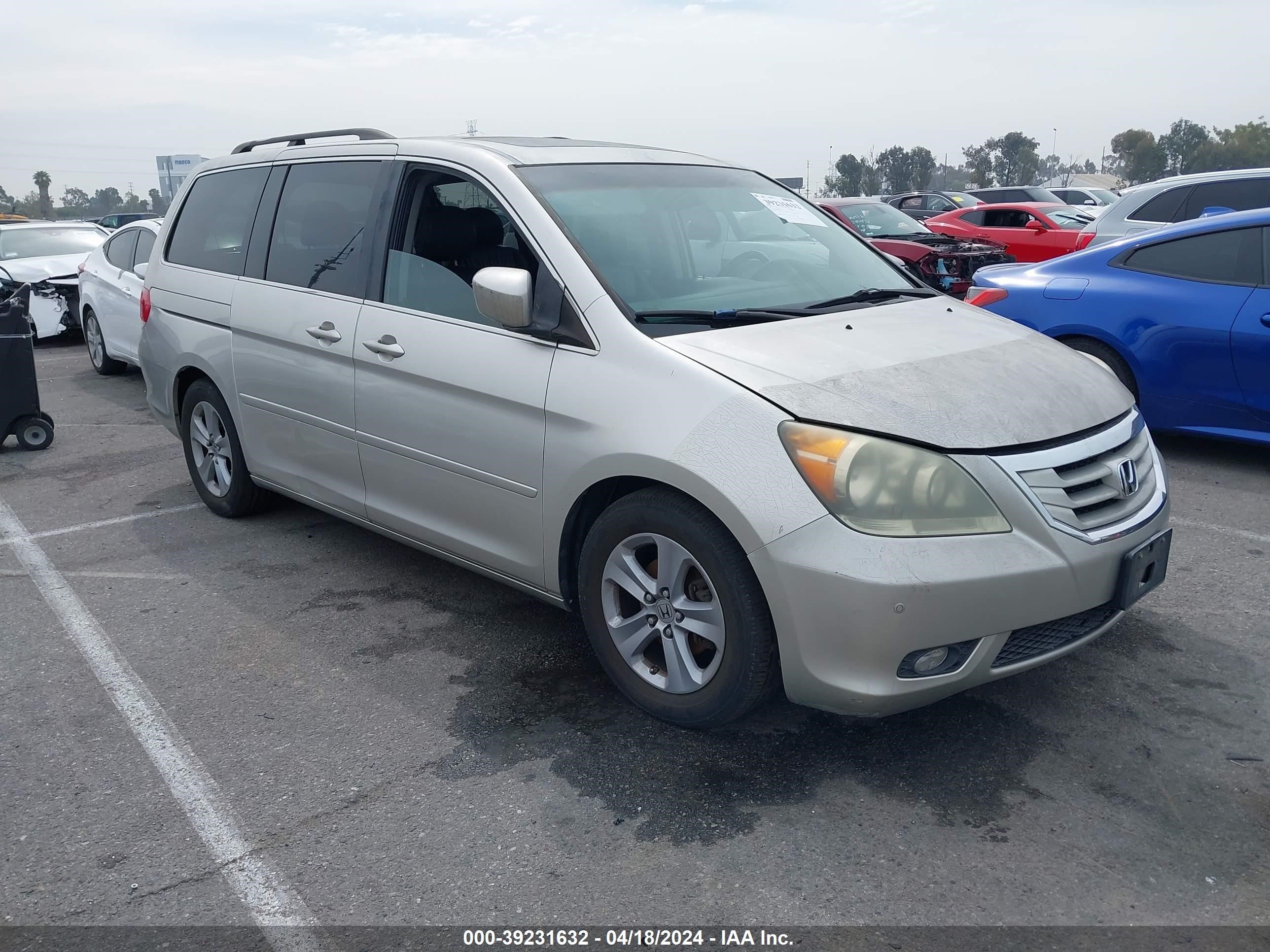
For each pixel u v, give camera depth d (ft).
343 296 13.56
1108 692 11.19
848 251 13.89
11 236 42.63
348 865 8.64
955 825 8.98
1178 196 30.63
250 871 8.58
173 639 13.14
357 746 10.50
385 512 13.47
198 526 17.60
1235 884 8.16
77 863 8.73
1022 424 9.52
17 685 11.96
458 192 12.44
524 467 11.14
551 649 12.64
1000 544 8.99
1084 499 9.52
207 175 17.33
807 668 9.16
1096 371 11.31
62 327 40.78
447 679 11.93
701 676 10.18
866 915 7.91
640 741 10.44
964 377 10.03
